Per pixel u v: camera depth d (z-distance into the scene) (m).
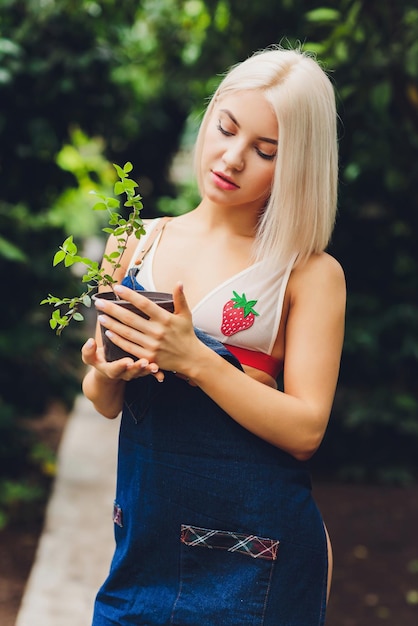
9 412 5.59
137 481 2.02
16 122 5.22
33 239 5.84
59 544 4.63
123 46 6.32
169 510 1.98
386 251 6.49
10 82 4.96
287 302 2.03
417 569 4.82
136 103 6.79
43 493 5.47
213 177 2.00
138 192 10.25
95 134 5.52
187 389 1.97
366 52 4.22
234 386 1.90
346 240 6.48
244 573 1.96
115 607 2.08
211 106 2.06
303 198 1.98
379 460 6.43
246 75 1.97
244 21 5.47
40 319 6.06
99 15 5.47
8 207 5.90
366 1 4.18
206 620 1.96
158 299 1.97
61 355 6.15
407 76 4.23
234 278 2.00
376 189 6.25
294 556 1.98
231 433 1.97
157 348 1.86
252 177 1.98
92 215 9.62
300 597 1.99
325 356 2.01
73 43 5.21
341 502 5.89
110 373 1.90
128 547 2.04
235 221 2.05
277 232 1.98
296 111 1.93
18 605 4.17
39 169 5.47
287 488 1.99
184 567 1.99
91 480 5.63
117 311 1.86
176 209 7.96
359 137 5.27
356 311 6.39
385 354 6.46
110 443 6.44
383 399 6.30
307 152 1.96
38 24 5.14
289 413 1.94
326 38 4.53
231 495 1.96
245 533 1.96
